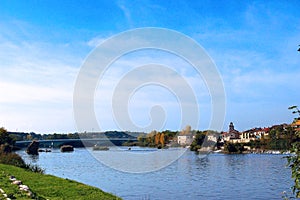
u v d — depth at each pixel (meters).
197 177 41.91
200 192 31.08
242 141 111.69
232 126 114.88
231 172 48.97
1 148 39.19
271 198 29.33
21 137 101.12
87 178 38.50
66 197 16.98
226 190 32.75
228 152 95.44
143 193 29.41
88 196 17.62
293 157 6.51
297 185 6.34
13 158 33.44
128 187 32.31
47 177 24.08
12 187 16.89
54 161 65.12
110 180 36.78
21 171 26.50
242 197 29.34
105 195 18.36
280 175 45.50
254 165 60.69
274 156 82.56
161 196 28.44
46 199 15.53
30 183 20.69
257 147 96.81
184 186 33.91
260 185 36.19
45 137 110.00
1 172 23.97
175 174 43.78
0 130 72.31
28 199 14.09
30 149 89.19
